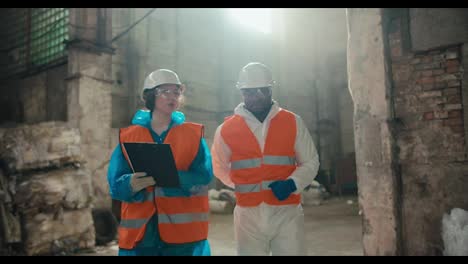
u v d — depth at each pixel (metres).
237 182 2.69
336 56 18.45
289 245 2.59
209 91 16.69
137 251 2.29
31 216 6.37
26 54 12.11
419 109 4.16
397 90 4.27
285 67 18.27
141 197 2.35
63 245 6.58
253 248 2.61
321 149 17.33
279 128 2.69
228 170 2.83
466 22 4.03
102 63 9.62
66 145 7.05
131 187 2.24
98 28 9.69
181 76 15.27
